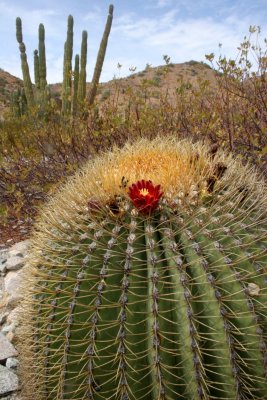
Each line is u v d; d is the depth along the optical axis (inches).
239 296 17.7
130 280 18.1
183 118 50.5
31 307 20.9
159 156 22.7
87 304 18.4
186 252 18.5
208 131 43.4
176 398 17.4
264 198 21.1
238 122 45.6
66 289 19.1
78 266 19.2
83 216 20.4
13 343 30.4
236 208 19.8
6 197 52.4
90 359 17.9
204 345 17.5
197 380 17.0
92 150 53.3
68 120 69.1
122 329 17.6
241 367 17.5
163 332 17.3
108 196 20.3
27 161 59.7
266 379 17.4
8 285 38.2
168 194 19.8
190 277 17.9
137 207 19.3
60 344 19.1
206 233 18.6
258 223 19.6
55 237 21.0
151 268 18.0
